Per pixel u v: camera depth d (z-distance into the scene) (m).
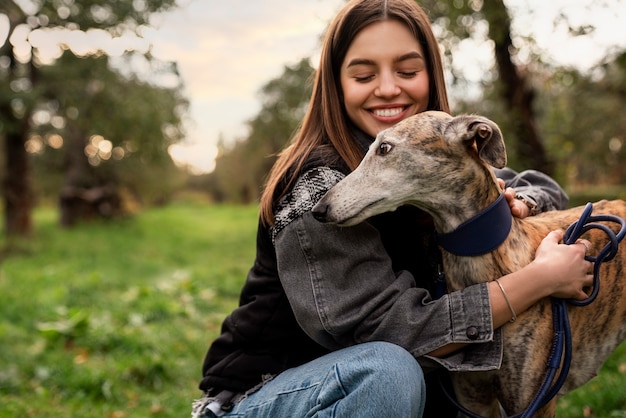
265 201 2.44
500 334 2.29
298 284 2.32
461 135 2.28
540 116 10.48
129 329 6.52
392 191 2.30
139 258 13.52
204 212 34.62
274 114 29.39
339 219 2.25
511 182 3.02
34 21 13.85
